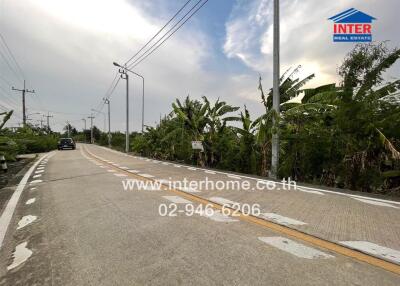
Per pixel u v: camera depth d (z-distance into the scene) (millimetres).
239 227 4766
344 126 9852
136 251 3871
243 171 14516
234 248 3895
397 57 9805
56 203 6789
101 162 17797
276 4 11102
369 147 9453
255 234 4426
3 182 10914
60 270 3416
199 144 16047
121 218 5383
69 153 30125
